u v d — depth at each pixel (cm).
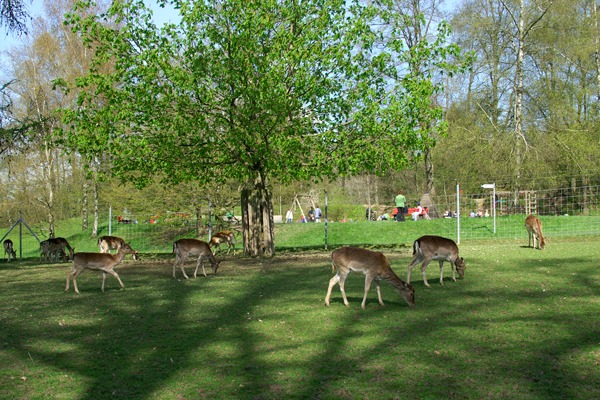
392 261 1417
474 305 795
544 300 813
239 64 1496
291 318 746
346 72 1586
